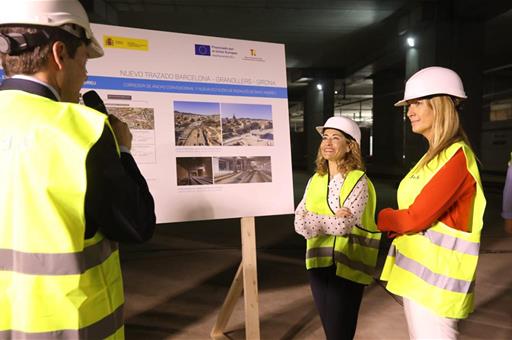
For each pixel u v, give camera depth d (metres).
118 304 1.07
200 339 2.72
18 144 0.89
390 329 2.88
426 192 1.39
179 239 5.59
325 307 2.09
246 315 2.23
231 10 9.59
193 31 11.38
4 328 0.91
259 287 3.75
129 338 2.73
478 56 9.43
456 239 1.39
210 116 2.06
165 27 10.96
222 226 6.44
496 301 3.40
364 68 15.98
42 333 0.89
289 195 2.22
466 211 1.42
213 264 4.43
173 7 9.34
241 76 2.14
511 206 1.96
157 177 1.94
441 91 1.43
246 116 2.14
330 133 2.09
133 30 1.91
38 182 0.87
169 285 3.78
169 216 1.97
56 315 0.90
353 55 14.82
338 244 2.02
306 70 17.42
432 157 1.44
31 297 0.89
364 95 23.59
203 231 6.09
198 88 2.03
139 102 1.91
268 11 9.76
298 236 5.81
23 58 0.94
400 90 17.12
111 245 1.06
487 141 15.22
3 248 0.90
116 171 0.94
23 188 0.88
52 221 0.88
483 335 2.81
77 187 0.87
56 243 0.88
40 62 0.95
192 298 3.46
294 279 3.97
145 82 1.92
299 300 3.43
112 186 0.93
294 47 13.48
